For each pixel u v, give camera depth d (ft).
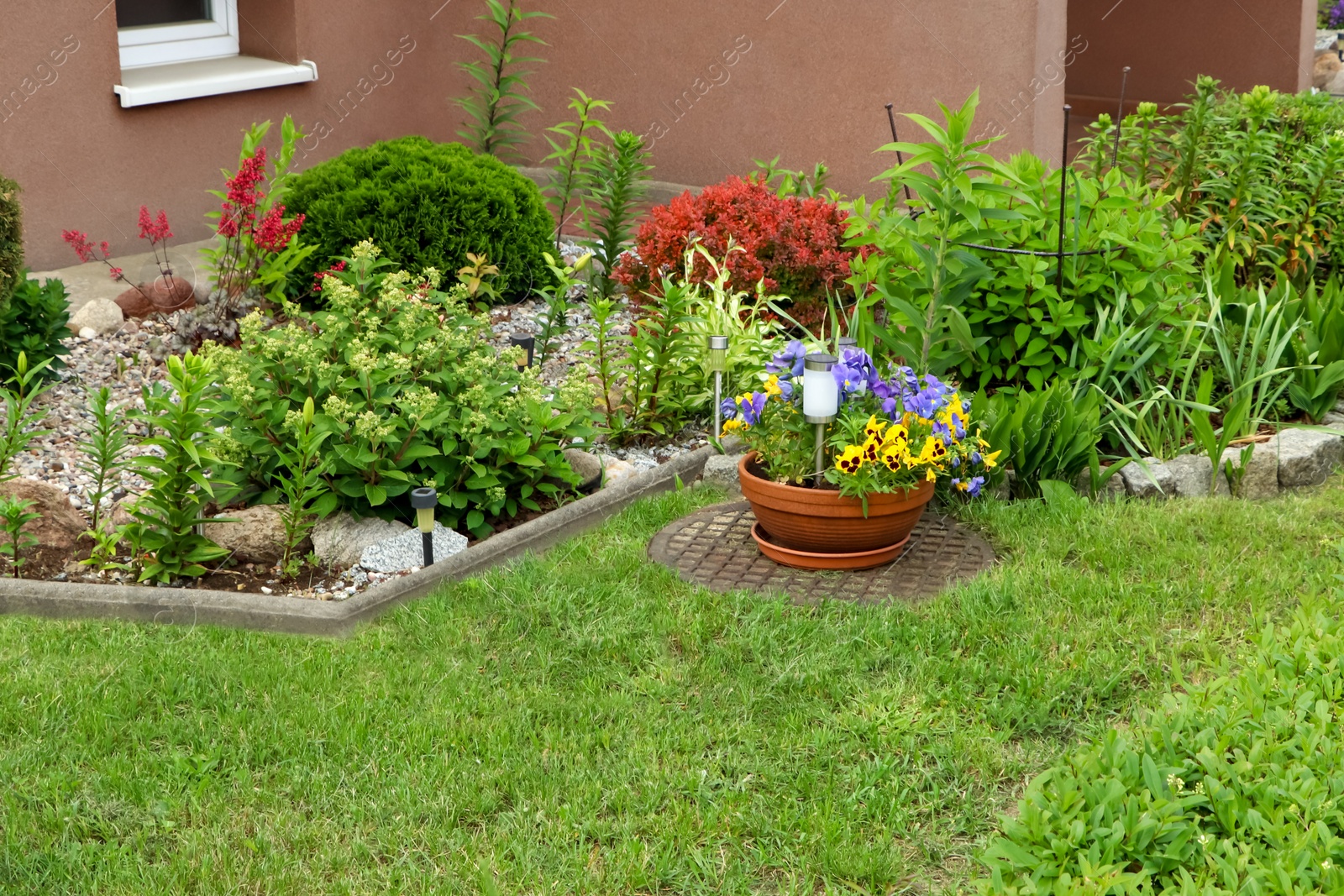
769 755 11.06
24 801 10.48
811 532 14.08
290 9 28.50
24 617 13.52
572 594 13.71
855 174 27.76
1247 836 8.96
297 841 10.04
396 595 13.66
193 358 13.83
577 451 17.52
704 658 12.56
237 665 12.39
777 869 9.72
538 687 12.16
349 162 23.98
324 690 12.00
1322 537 14.82
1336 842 8.51
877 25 26.66
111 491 16.02
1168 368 18.16
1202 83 22.29
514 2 30.86
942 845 9.95
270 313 22.86
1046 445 15.87
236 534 14.78
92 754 11.07
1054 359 17.90
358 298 16.20
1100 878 8.33
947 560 14.60
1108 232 17.38
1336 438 17.38
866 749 11.07
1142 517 15.24
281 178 22.52
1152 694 11.71
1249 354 18.99
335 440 15.14
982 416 16.16
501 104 31.60
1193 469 16.48
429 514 14.10
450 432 15.31
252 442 14.97
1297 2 38.24
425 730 11.34
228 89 27.37
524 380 16.21
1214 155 22.49
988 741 11.07
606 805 10.44
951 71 26.11
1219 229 22.20
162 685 12.05
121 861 9.81
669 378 18.42
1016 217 15.35
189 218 27.71
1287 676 10.91
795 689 12.00
